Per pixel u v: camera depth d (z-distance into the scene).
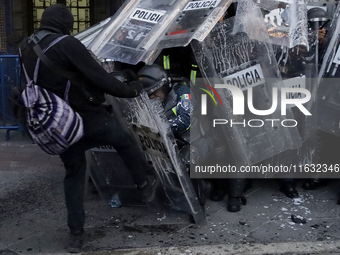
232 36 3.04
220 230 3.21
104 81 2.58
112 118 2.88
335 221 3.32
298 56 3.36
